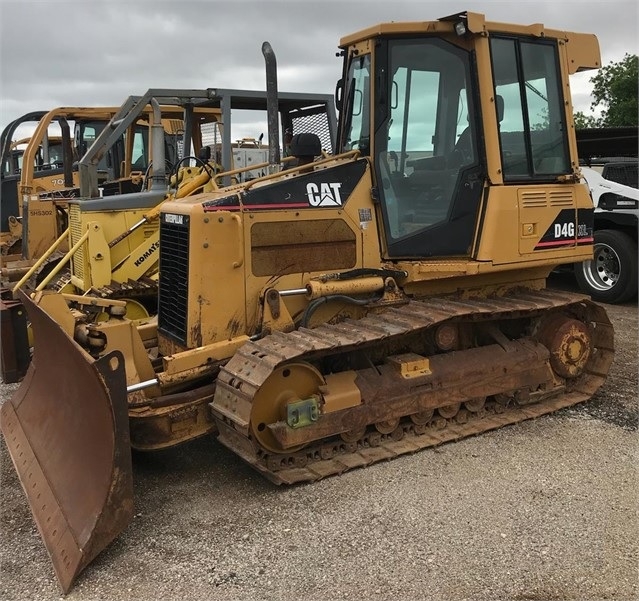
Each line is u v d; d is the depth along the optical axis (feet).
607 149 31.22
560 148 15.60
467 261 14.26
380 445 13.39
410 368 13.55
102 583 9.30
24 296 13.14
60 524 10.21
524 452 13.34
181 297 13.15
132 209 22.13
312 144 15.24
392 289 14.24
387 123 14.02
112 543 10.27
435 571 9.42
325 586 9.13
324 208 13.69
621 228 26.99
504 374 14.84
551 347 15.76
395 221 14.34
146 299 21.91
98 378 9.61
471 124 14.20
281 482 11.71
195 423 12.29
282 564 9.65
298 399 12.23
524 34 14.51
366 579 9.27
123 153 31.45
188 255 12.71
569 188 15.56
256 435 11.89
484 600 8.79
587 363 16.74
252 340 13.04
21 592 9.16
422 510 11.07
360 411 12.78
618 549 9.87
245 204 13.00
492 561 9.62
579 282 28.17
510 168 14.56
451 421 14.44
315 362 13.14
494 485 11.91
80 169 22.06
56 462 11.42
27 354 14.53
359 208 14.06
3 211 37.37
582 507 11.10
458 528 10.50
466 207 14.37
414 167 14.33
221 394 11.87
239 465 13.07
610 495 11.51
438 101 14.25
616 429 14.56
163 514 11.14
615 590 8.95
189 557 9.88
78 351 10.18
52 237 29.37
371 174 14.17
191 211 12.59
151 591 9.11
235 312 13.07
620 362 19.45
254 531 10.53
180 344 13.17
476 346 15.33
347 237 13.97
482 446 13.66
